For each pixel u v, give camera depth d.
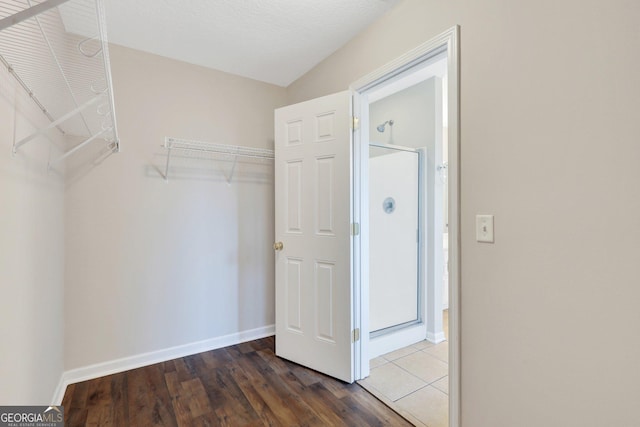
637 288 0.89
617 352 0.93
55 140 1.81
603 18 0.95
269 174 2.91
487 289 1.28
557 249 1.07
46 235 1.61
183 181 2.48
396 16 1.76
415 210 2.90
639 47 0.88
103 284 2.17
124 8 1.82
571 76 1.02
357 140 2.09
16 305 1.21
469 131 1.34
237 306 2.74
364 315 2.13
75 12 1.73
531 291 1.14
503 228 1.22
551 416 1.09
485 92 1.28
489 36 1.26
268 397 1.89
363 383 2.06
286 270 2.39
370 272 2.65
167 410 1.76
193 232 2.53
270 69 2.63
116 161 2.22
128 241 2.26
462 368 1.38
